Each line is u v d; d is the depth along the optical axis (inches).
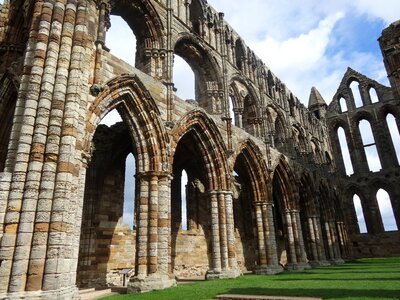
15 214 463.5
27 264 446.6
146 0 888.3
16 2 823.1
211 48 1138.7
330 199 1803.6
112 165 977.5
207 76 1130.0
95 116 629.0
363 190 2063.2
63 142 514.9
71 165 515.2
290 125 1592.0
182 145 1071.6
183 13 1060.5
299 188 1542.8
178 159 1171.9
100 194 914.1
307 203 1542.8
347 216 2057.1
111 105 687.7
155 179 732.0
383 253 1891.0
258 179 1160.8
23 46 802.2
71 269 496.4
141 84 742.5
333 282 649.6
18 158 489.4
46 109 523.2
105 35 711.7
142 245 679.1
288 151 1498.5
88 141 601.3
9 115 742.5
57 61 561.3
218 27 1217.4
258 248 1088.2
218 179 951.6
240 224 1384.1
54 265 454.0
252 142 1157.1
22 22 828.0
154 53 890.1
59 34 580.4
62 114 532.1
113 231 917.8
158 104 802.8
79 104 567.8
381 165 2052.2
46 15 583.5
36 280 440.5
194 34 1068.5
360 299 409.7
